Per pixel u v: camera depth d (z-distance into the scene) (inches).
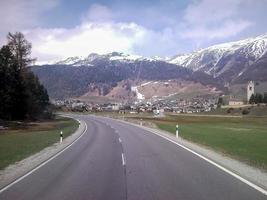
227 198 445.7
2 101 3120.1
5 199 446.0
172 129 2122.3
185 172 637.9
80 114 6107.3
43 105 4520.2
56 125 2775.6
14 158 869.2
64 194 472.1
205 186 516.4
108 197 454.3
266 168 682.2
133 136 1562.5
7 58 3319.4
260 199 440.5
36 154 959.6
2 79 3139.8
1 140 1441.9
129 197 453.4
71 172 648.4
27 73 3639.3
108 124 2760.8
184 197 451.2
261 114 6358.3
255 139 1414.9
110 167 705.0
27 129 2306.8
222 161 781.3
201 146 1146.0
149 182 549.0
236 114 6614.2
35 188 510.9
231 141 1323.8
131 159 820.0
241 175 604.7
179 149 1034.7
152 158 836.0
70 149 1066.1
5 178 597.9
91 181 561.0
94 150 1024.9
